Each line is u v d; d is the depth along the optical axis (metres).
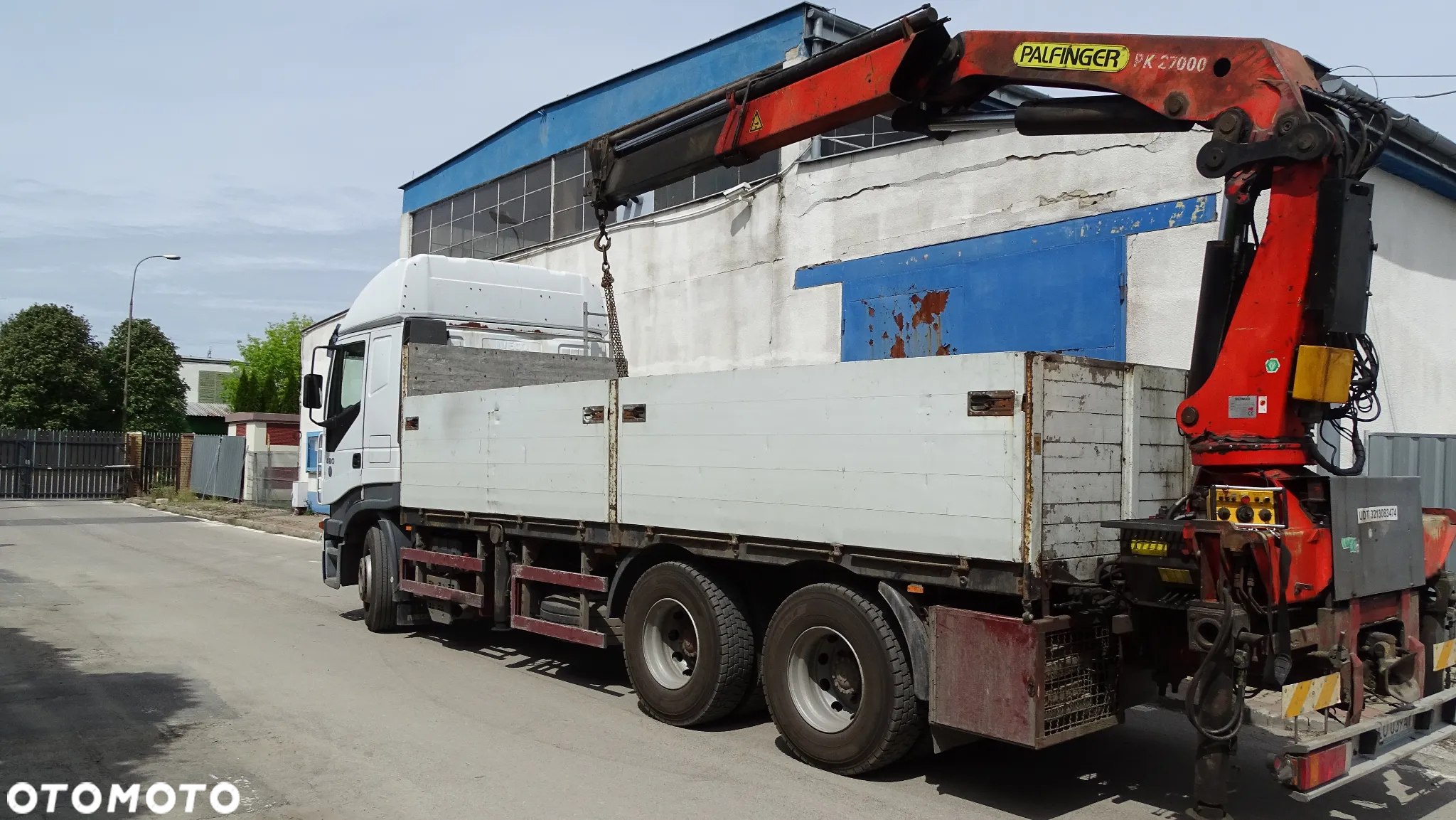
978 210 11.00
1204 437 4.92
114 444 33.84
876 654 5.27
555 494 7.36
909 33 6.13
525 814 4.83
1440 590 5.26
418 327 9.49
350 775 5.36
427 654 8.59
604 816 4.83
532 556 7.81
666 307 15.71
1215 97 4.96
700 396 6.22
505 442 7.90
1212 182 9.01
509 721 6.52
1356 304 4.62
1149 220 9.44
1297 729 4.25
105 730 6.18
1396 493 4.97
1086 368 4.99
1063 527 4.78
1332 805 5.24
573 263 18.12
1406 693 4.86
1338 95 4.92
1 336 43.12
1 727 6.24
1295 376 4.63
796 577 6.06
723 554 6.07
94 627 9.67
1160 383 5.59
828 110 6.61
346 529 10.05
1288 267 4.67
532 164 19.75
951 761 5.86
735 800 5.09
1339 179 4.59
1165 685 5.31
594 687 7.55
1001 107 12.12
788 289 13.42
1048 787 5.43
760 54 14.62
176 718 6.47
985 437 4.76
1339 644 4.50
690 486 6.27
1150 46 5.22
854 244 12.45
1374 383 4.92
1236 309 4.84
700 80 15.69
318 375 10.43
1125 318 9.58
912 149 11.76
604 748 5.96
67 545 17.56
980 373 4.79
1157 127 5.38
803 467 5.59
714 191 15.32
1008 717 4.71
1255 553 4.29
